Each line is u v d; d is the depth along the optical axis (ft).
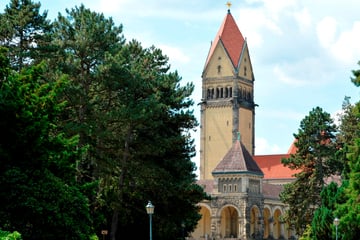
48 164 142.51
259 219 540.52
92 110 229.25
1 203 132.16
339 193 278.87
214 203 533.55
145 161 250.16
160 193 253.85
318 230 286.46
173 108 263.08
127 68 241.35
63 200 138.51
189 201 263.49
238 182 527.81
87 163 251.19
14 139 134.41
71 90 221.25
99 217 170.50
